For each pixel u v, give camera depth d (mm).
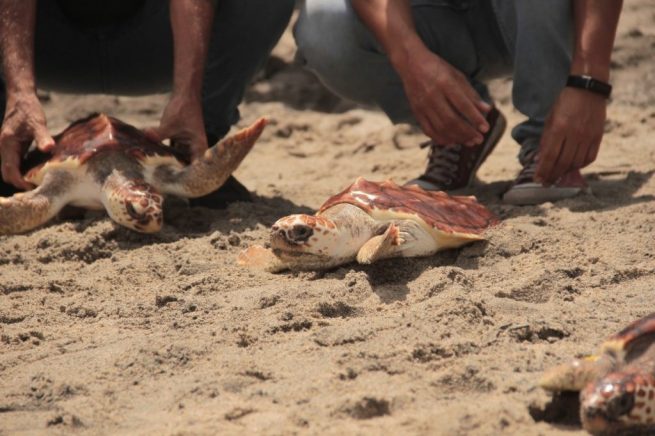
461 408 7336
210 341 9203
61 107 26516
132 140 13633
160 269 11883
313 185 18281
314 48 15773
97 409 7895
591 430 6805
